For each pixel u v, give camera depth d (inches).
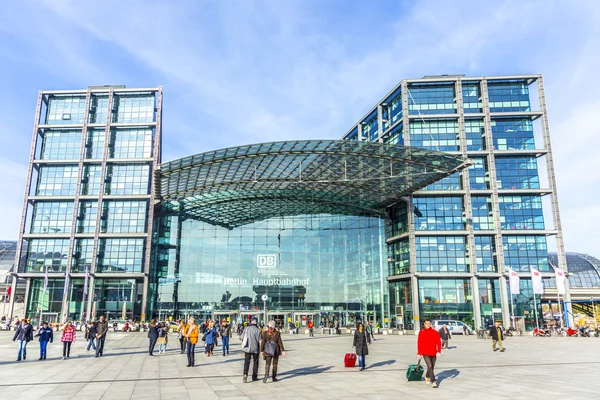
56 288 2588.6
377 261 2605.8
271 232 2608.3
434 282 2359.7
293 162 2113.7
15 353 960.3
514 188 2444.6
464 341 1568.7
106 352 1013.2
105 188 2674.7
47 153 2731.3
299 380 571.5
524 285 2353.6
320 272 2564.0
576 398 437.1
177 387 520.7
